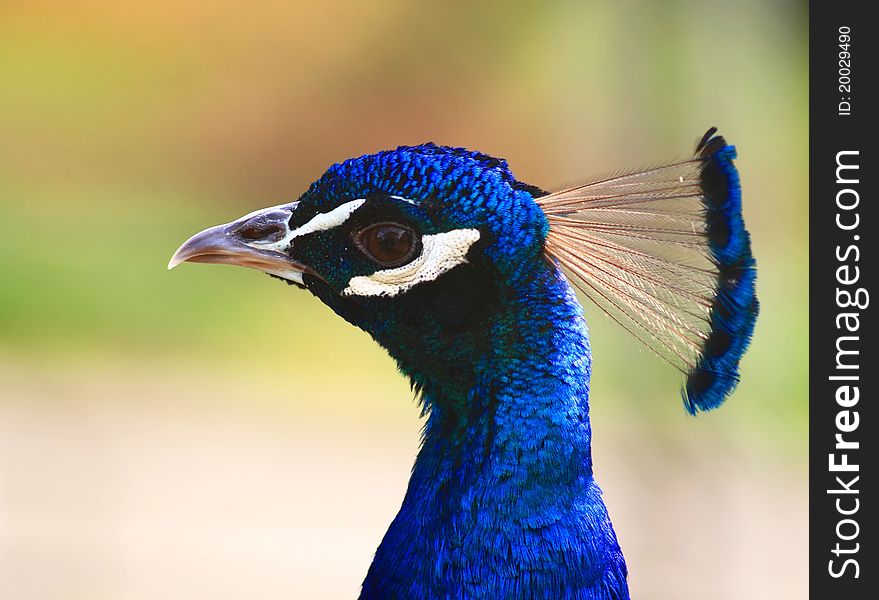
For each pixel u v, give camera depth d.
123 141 29.11
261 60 29.77
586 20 15.34
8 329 19.14
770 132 17.61
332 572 12.12
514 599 4.49
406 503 4.86
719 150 4.95
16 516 12.98
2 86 29.20
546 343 4.74
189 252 5.15
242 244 5.13
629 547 10.04
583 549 4.55
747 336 4.84
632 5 9.18
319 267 5.04
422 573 4.60
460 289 4.81
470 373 4.79
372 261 4.93
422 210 4.83
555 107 23.59
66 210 25.69
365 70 29.00
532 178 25.20
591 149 13.22
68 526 12.80
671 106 9.21
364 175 4.93
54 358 18.38
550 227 5.06
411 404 18.27
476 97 27.08
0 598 10.84
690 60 9.25
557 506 4.57
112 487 13.88
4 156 28.06
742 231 4.88
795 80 18.69
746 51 9.92
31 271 21.03
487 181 4.84
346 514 13.83
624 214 5.05
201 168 29.28
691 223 4.96
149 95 29.69
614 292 5.03
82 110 29.27
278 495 14.23
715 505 10.00
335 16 29.27
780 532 12.06
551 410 4.67
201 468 14.91
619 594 4.69
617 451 12.56
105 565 11.73
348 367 19.59
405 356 4.94
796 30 19.25
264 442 16.11
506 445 4.64
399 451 16.17
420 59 28.09
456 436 4.77
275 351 19.80
